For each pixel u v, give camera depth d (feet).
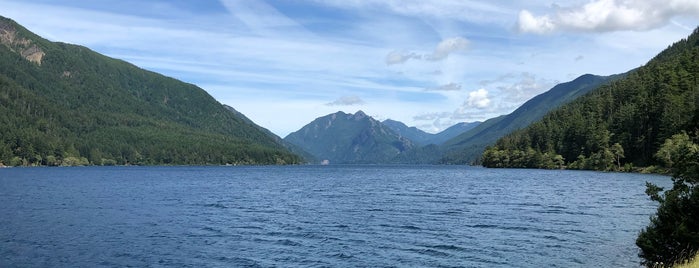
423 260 103.71
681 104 474.49
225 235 134.41
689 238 77.36
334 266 99.19
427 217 167.84
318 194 278.05
